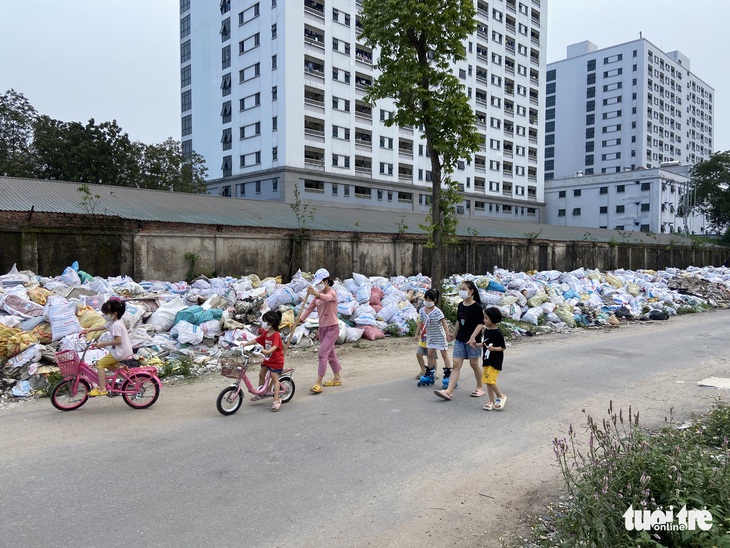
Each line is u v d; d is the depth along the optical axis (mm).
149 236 14445
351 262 19109
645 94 82312
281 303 11930
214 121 53062
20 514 3740
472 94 60000
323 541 3434
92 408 6523
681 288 23031
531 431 5656
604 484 3174
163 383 7910
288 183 45344
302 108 46000
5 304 8484
